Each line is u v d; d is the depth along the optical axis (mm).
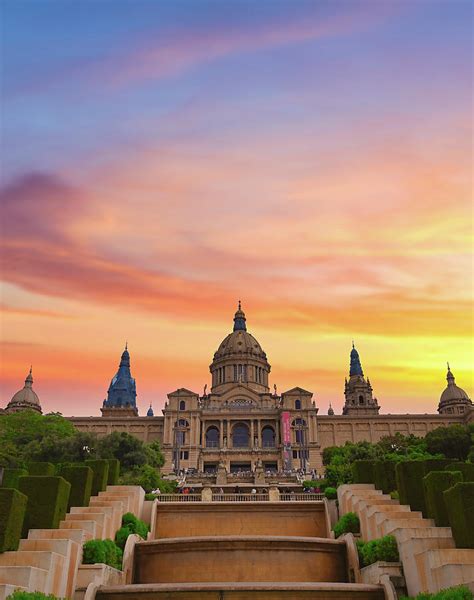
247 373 179500
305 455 144625
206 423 151375
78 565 24734
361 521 33344
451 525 24297
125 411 183750
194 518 39094
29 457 90125
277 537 29766
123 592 22547
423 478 30016
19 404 169875
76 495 33625
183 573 29219
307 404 151250
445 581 20469
